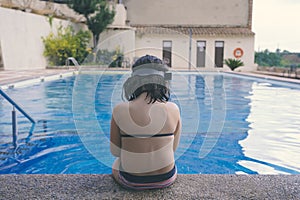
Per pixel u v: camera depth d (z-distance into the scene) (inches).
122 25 718.5
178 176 69.9
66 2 659.4
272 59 909.8
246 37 785.6
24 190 61.9
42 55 587.2
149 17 840.9
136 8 840.3
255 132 163.2
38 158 120.8
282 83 400.5
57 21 628.4
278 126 178.2
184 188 63.7
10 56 493.0
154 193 61.6
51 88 317.4
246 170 112.5
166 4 837.2
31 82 334.3
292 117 204.5
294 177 69.5
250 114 213.8
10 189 62.2
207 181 67.2
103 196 60.1
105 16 648.4
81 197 59.6
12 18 496.1
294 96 308.2
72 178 68.2
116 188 63.7
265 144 142.6
